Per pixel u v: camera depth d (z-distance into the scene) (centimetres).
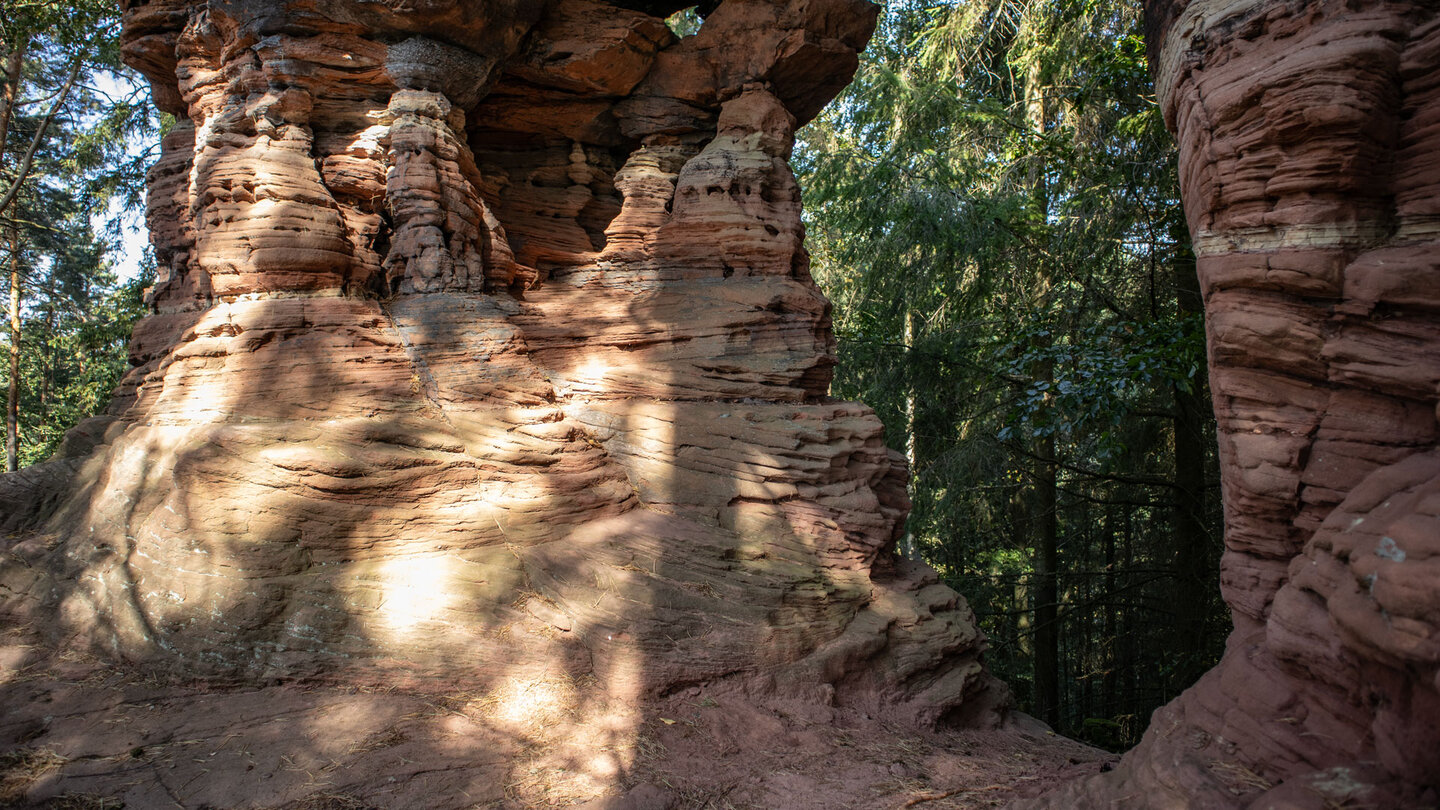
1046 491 1348
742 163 834
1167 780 337
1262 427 391
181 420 641
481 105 873
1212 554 1130
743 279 827
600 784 458
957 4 1438
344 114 755
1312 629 319
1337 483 358
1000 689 735
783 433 716
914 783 491
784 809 450
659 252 862
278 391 638
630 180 893
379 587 569
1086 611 1595
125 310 1678
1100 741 1383
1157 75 492
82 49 1355
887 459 764
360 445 611
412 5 692
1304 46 367
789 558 661
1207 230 416
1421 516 273
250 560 552
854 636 630
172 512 572
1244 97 382
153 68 830
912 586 730
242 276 675
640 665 559
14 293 1881
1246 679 353
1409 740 263
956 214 1292
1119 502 1272
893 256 1408
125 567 576
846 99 1734
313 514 571
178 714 489
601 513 671
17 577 625
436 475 616
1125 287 1289
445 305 716
